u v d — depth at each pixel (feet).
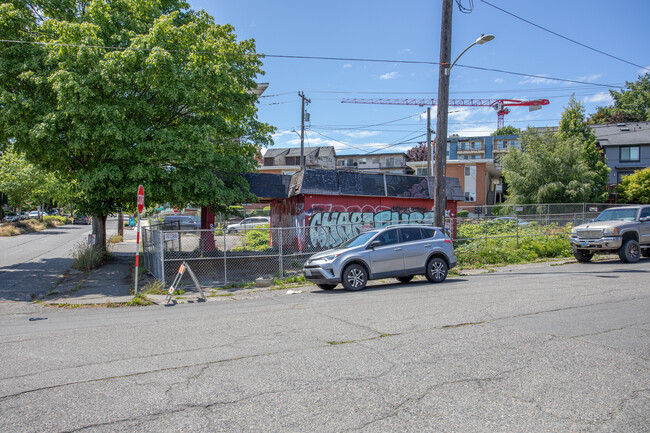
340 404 13.35
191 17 64.08
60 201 184.14
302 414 12.71
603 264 50.98
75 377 16.30
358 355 18.11
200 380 15.65
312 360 17.61
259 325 24.38
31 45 47.01
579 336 20.18
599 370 15.83
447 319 24.11
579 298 29.53
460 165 176.86
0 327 27.35
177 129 49.49
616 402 13.17
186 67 49.67
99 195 50.80
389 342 19.90
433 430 11.61
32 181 141.49
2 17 44.21
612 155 150.10
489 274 46.42
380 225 68.95
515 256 57.36
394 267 38.81
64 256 69.56
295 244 65.62
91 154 50.85
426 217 74.08
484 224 65.77
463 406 13.06
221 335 22.29
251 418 12.51
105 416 12.84
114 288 43.47
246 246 74.49
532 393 13.92
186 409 13.21
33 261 63.31
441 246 40.96
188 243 60.08
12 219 176.86
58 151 46.80
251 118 67.46
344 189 66.95
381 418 12.37
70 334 23.88
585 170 118.83
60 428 12.11
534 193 119.34
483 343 19.36
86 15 52.75
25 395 14.58
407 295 32.96
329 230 65.82
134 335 22.97
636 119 190.60
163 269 41.57
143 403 13.73
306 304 31.04
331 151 237.86
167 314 29.73
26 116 44.70
